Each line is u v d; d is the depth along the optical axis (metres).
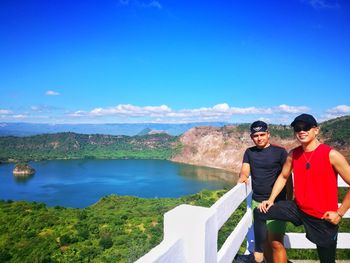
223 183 147.88
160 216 64.94
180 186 138.00
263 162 3.98
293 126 3.07
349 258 5.28
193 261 2.20
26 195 115.31
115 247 48.00
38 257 44.97
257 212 3.53
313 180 2.94
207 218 2.24
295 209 3.20
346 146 158.38
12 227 61.75
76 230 56.72
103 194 118.25
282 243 3.55
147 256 1.72
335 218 2.83
